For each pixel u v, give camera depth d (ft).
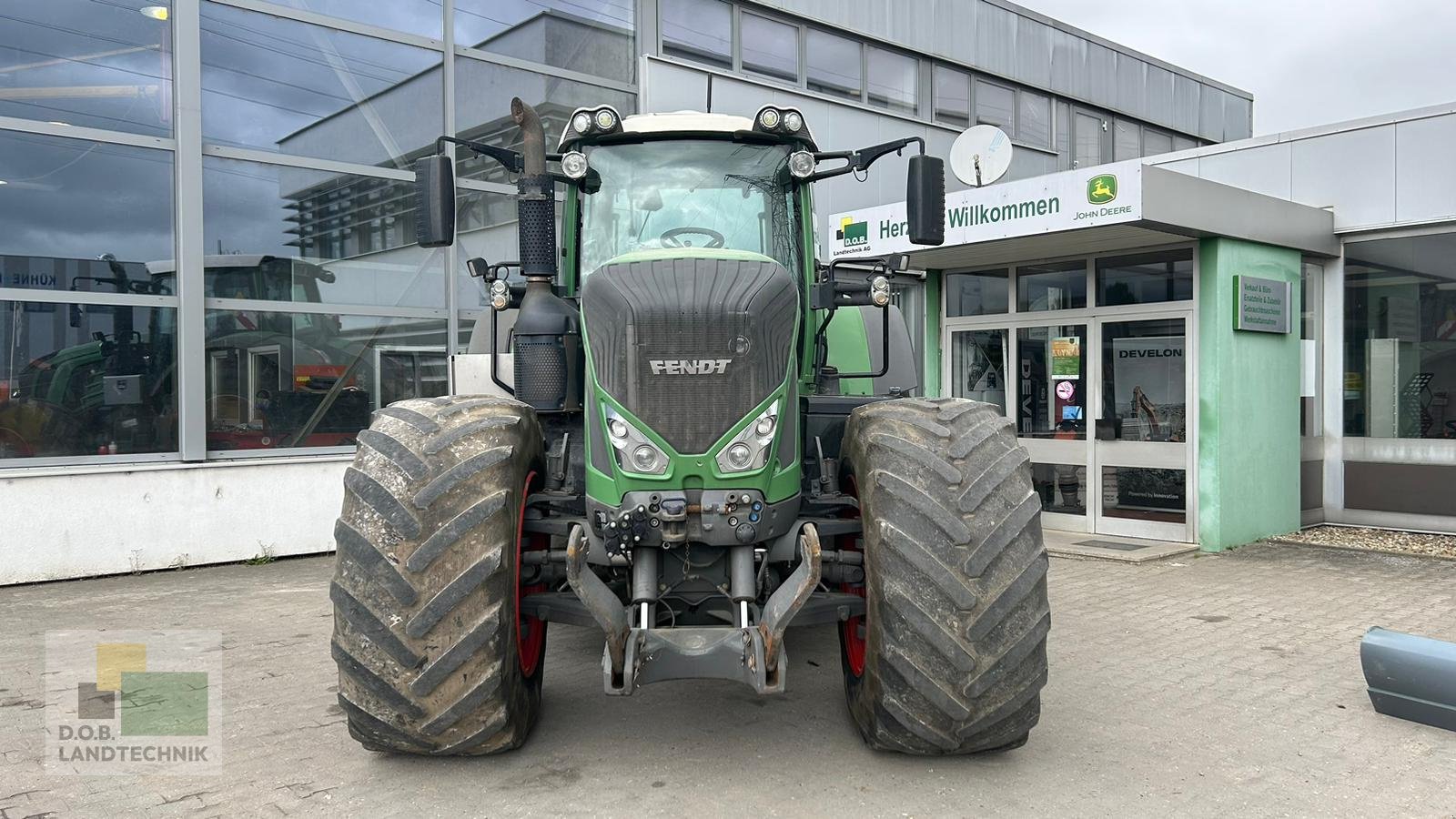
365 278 28.84
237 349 26.45
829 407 14.43
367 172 28.78
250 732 12.94
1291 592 21.76
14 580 22.71
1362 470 30.14
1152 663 16.24
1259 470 27.96
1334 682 15.26
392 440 10.98
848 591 12.66
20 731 13.02
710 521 10.72
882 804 10.66
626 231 14.30
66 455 24.00
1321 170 30.19
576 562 9.85
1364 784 11.40
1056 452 30.25
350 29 28.50
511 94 31.94
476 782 11.24
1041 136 48.73
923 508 10.59
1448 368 28.35
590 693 14.58
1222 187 25.89
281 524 26.45
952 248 28.60
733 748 12.28
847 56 40.86
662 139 14.48
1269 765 11.91
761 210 14.33
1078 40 50.06
